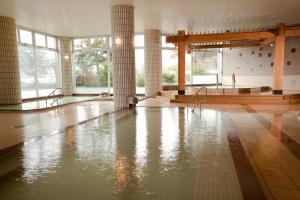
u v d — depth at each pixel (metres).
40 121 6.41
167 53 15.66
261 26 12.18
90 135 5.01
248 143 4.32
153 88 13.14
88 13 9.49
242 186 2.69
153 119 6.69
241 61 14.95
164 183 2.81
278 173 3.02
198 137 4.78
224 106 9.07
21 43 11.71
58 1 7.91
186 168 3.23
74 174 3.10
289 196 2.44
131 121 6.45
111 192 2.62
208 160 3.51
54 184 2.83
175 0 7.91
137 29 12.88
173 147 4.16
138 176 3.01
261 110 8.02
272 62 13.29
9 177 3.03
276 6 8.63
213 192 2.56
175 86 14.90
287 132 5.09
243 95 9.80
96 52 14.90
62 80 14.81
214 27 12.41
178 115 7.28
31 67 12.85
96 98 12.15
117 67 8.67
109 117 7.04
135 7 8.70
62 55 14.63
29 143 4.45
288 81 12.34
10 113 7.84
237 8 8.85
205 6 8.61
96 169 3.24
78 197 2.53
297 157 3.58
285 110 7.94
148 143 4.41
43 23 11.10
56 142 4.51
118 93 8.81
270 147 4.08
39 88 13.52
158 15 9.85
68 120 6.52
